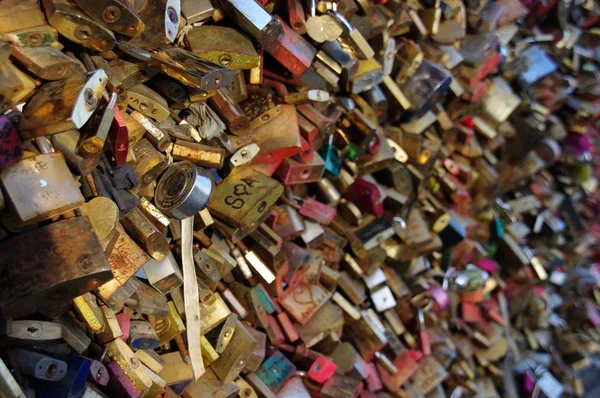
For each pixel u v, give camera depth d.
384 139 0.80
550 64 1.14
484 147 1.05
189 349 0.58
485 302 1.06
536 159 1.14
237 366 0.63
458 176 0.98
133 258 0.54
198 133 0.60
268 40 0.63
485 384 0.99
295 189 0.74
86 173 0.51
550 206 1.26
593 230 1.42
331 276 0.76
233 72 0.57
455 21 0.89
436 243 0.88
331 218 0.75
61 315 0.51
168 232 0.59
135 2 0.54
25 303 0.47
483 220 1.04
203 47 0.60
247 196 0.63
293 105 0.68
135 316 0.57
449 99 0.91
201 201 0.56
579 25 1.29
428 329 0.90
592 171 1.40
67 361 0.49
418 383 0.84
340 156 0.77
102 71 0.49
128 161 0.55
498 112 1.01
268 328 0.70
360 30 0.74
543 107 1.15
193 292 0.59
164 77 0.57
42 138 0.49
